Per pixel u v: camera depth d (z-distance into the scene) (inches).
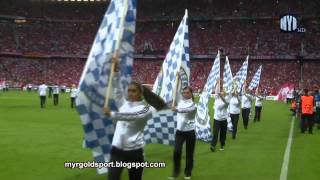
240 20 3122.5
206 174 462.3
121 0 274.7
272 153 604.4
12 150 597.0
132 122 270.1
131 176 280.4
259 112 1090.1
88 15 3420.3
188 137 420.5
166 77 507.8
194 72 2906.0
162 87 509.0
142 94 274.8
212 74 711.7
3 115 1118.4
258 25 3065.9
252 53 2864.2
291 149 641.6
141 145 276.2
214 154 593.0
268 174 465.1
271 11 3021.7
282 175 459.5
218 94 612.7
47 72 3107.8
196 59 3009.4
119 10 273.7
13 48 3142.2
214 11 3159.5
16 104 1539.1
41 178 434.9
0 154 565.6
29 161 521.0
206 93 710.5
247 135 808.9
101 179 432.8
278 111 1453.0
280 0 3043.8
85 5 3432.6
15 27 3312.0
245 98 904.3
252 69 2800.2
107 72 273.0
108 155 279.4
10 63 3078.2
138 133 275.1
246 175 459.2
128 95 272.8
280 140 742.5
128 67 279.6
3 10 3314.5
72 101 1423.5
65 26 3408.0
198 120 710.5
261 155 586.9
